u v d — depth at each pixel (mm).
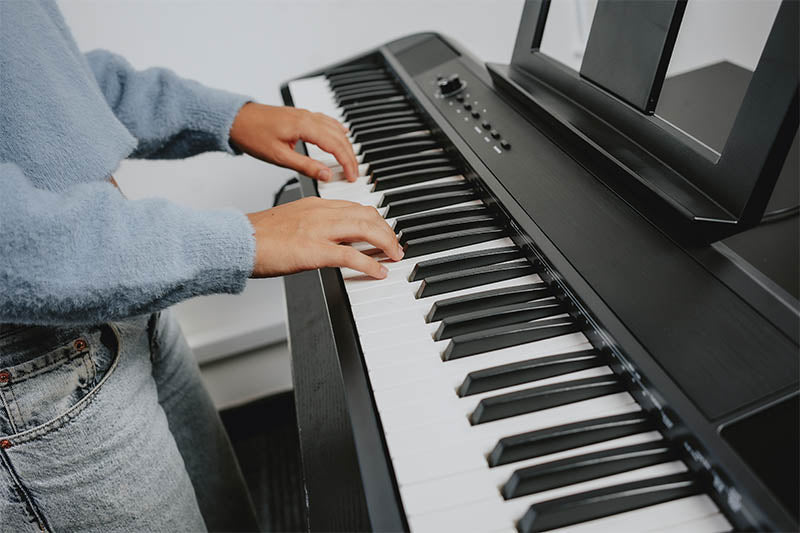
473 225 692
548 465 428
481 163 737
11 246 504
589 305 513
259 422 1535
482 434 466
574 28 1219
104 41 1177
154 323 852
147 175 1282
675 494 418
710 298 491
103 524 709
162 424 778
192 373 1011
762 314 468
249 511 1128
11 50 565
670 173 581
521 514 417
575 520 409
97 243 532
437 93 939
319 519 538
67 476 667
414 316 586
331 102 1062
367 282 638
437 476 441
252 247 577
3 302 515
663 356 457
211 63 1248
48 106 585
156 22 1177
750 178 493
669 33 597
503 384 497
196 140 905
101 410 670
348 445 613
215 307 1391
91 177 622
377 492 441
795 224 550
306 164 840
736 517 390
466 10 1325
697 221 512
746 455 388
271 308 1420
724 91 698
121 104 869
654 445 441
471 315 555
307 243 600
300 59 1288
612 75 678
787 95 458
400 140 897
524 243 629
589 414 472
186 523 803
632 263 540
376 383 515
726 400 420
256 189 1343
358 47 1308
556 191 651
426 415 483
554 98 765
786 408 406
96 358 667
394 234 648
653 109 631
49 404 639
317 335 810
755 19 822
